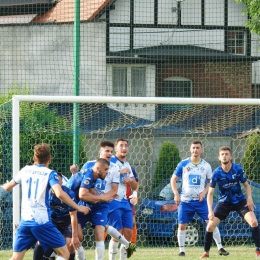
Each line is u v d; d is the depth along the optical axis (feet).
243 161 164.04
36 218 89.04
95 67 234.99
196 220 152.87
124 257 115.03
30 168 91.30
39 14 236.43
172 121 163.02
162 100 137.80
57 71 229.86
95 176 104.58
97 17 243.19
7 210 141.79
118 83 250.78
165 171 160.56
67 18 230.07
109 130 161.17
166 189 155.12
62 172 154.61
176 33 278.87
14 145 129.39
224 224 154.20
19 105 136.56
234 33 281.74
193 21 283.18
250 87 266.57
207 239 127.85
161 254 135.85
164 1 277.44
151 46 272.72
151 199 153.48
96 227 107.24
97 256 106.52
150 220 151.12
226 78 265.54
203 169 134.00
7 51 232.94
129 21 272.31
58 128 153.17
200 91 264.31
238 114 162.09
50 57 230.48
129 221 116.57
